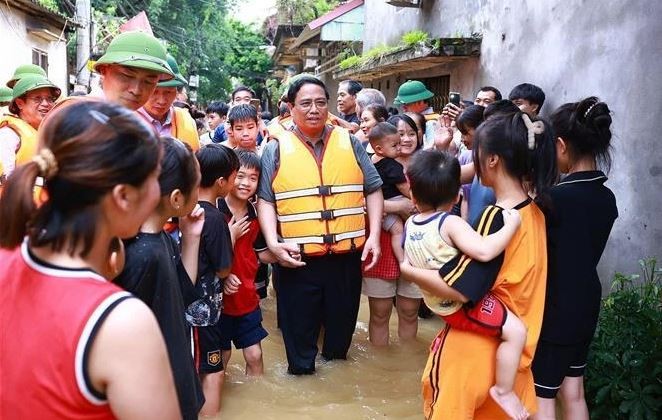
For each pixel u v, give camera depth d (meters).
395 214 4.28
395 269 4.37
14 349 1.22
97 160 1.22
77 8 13.27
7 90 5.70
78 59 13.34
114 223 1.30
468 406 2.47
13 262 1.28
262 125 6.02
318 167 3.81
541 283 2.54
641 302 3.33
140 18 5.10
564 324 2.74
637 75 4.08
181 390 2.11
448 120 4.97
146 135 1.30
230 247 3.34
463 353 2.48
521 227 2.47
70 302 1.20
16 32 11.38
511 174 2.49
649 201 3.91
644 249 3.95
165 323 2.05
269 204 3.87
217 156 3.24
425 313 5.24
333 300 3.99
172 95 3.61
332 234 3.81
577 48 4.93
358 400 3.68
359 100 5.73
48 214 1.25
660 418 3.02
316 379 3.94
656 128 3.86
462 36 7.82
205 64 28.38
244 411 3.48
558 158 2.86
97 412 1.21
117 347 1.18
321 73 18.23
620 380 3.07
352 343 4.58
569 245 2.74
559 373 2.79
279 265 3.98
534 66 5.77
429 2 9.35
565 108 2.86
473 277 2.36
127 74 2.80
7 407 1.22
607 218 2.82
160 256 2.04
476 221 2.44
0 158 3.75
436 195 2.58
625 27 4.24
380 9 12.45
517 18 6.19
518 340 2.40
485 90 5.11
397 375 4.04
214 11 29.09
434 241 2.49
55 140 1.25
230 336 3.83
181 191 2.14
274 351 4.46
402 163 4.42
